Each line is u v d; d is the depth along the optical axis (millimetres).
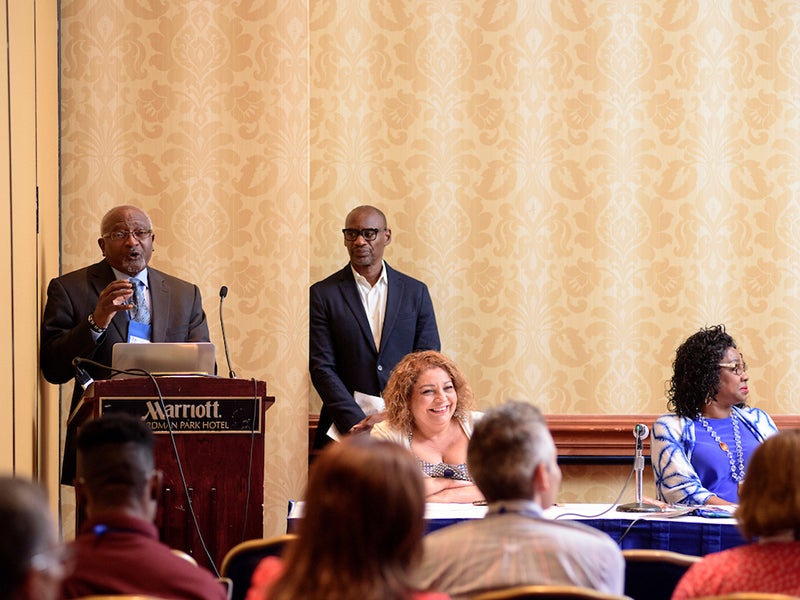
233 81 7684
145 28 7645
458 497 5379
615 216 8219
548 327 8188
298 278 7645
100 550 2830
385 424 5691
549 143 8203
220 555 5059
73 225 7531
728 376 6070
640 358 8219
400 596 2348
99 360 6004
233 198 7648
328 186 8078
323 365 7520
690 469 5930
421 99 8148
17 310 5688
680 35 8281
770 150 8297
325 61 8109
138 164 7598
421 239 8117
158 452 5023
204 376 5152
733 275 8273
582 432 8023
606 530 4969
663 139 8258
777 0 8320
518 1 8219
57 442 7371
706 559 3129
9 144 5457
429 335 7668
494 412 3191
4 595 2031
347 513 2365
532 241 8180
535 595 2791
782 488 3041
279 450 7555
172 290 6262
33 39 6301
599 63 8234
